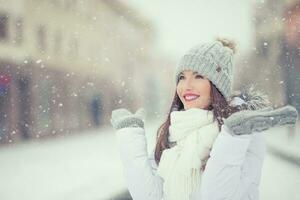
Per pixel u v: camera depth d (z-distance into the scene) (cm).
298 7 4684
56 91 3628
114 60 5072
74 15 4219
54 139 2875
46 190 1035
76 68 4153
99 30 4775
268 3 4928
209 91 211
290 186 958
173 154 205
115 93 4978
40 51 3519
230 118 184
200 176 198
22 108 3145
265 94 216
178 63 219
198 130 202
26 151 2077
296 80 4206
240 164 186
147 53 6419
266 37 4919
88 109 4034
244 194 194
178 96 226
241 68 4928
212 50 211
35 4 3528
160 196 217
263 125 179
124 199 782
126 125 222
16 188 1088
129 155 218
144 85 5966
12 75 3114
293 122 179
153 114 5381
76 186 1025
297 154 1527
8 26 3188
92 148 2186
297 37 4609
